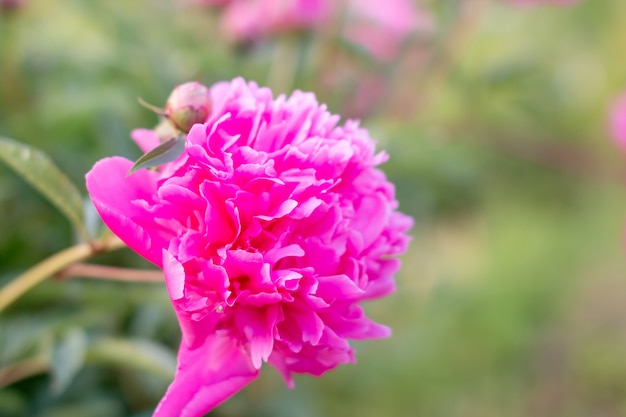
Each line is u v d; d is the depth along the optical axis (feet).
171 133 1.88
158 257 1.78
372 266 1.84
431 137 3.19
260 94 1.86
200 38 3.48
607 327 5.32
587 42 6.57
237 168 1.77
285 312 1.81
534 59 3.74
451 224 5.08
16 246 2.70
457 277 4.86
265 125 1.81
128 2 3.56
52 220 2.73
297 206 1.77
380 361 3.97
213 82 2.98
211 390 1.78
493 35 4.28
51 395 2.64
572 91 4.26
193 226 1.81
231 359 1.82
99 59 2.98
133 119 2.88
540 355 5.15
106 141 2.61
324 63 2.98
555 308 5.42
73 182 2.71
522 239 5.63
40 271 2.04
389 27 3.11
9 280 2.54
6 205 2.74
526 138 5.66
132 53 2.96
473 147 4.43
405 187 3.28
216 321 1.78
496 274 5.27
